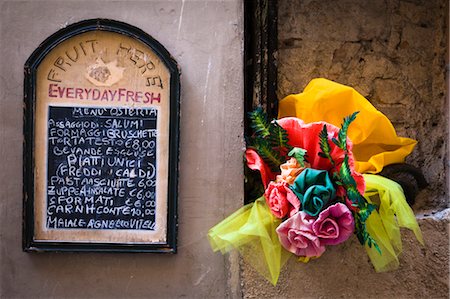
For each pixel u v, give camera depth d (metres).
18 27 2.04
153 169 2.02
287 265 2.02
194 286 2.05
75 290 2.04
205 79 2.05
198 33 2.06
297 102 2.09
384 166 2.14
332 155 1.86
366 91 2.29
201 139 2.05
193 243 2.05
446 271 2.05
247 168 2.09
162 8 2.06
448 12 2.26
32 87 1.98
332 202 1.86
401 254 2.05
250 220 1.92
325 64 2.27
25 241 2.00
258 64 2.17
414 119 2.29
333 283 2.02
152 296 2.05
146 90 2.02
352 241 2.03
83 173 2.01
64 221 2.01
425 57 2.29
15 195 2.03
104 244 2.01
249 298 1.99
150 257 2.05
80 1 2.05
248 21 2.20
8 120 2.03
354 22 2.28
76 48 2.01
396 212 1.92
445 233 2.06
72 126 2.01
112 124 2.01
